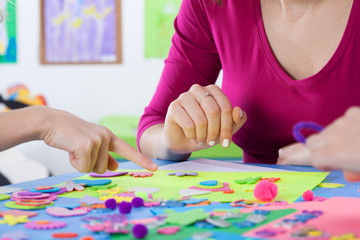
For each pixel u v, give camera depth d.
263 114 0.97
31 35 2.82
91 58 2.84
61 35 2.82
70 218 0.47
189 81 1.10
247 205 0.51
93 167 0.67
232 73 1.00
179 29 1.11
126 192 0.61
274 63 0.93
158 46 2.80
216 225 0.42
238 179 0.69
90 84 2.86
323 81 0.89
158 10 2.77
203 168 0.80
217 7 1.01
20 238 0.39
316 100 0.90
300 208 0.48
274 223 0.42
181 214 0.46
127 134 2.33
